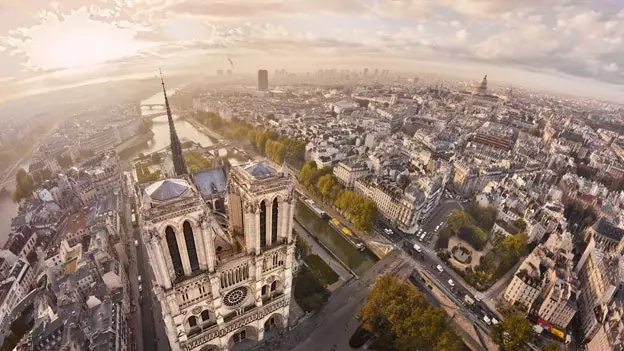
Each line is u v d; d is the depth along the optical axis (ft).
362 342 456.45
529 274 544.62
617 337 415.23
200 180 555.28
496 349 463.42
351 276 584.40
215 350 410.11
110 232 615.57
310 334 464.65
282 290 419.74
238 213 368.07
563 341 490.08
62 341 413.59
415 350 432.25
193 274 315.37
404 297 473.26
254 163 331.77
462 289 573.33
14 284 523.29
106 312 444.14
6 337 457.68
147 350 441.27
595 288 526.57
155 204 265.13
